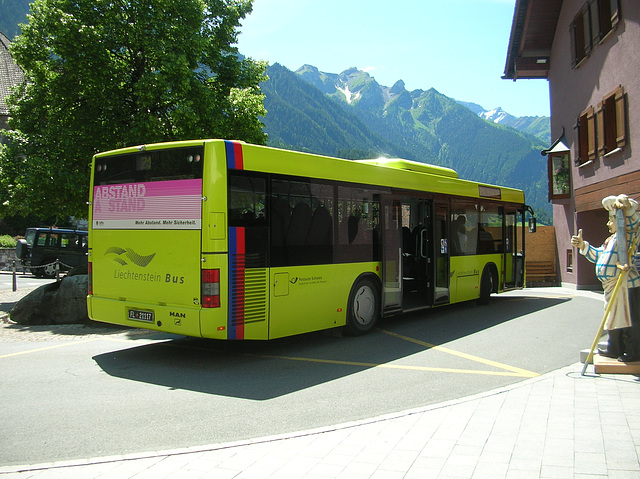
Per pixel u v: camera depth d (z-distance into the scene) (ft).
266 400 18.97
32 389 20.43
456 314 40.63
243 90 51.83
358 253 30.78
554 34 67.51
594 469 12.14
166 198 24.08
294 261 26.27
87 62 45.01
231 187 23.31
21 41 46.37
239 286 23.39
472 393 19.69
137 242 25.08
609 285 21.53
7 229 136.26
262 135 52.65
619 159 48.73
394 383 21.13
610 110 50.37
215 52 53.57
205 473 12.52
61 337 32.30
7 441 15.02
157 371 23.34
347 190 30.09
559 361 24.84
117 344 29.86
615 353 21.95
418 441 14.26
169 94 45.78
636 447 13.43
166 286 23.89
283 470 12.59
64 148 46.29
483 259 44.32
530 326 34.86
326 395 19.56
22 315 37.81
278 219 25.48
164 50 45.11
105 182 26.68
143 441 14.97
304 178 27.12
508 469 12.28
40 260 93.40
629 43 46.26
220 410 17.81
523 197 51.44
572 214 62.75
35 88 47.60
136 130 44.11
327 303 28.45
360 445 14.10
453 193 40.09
